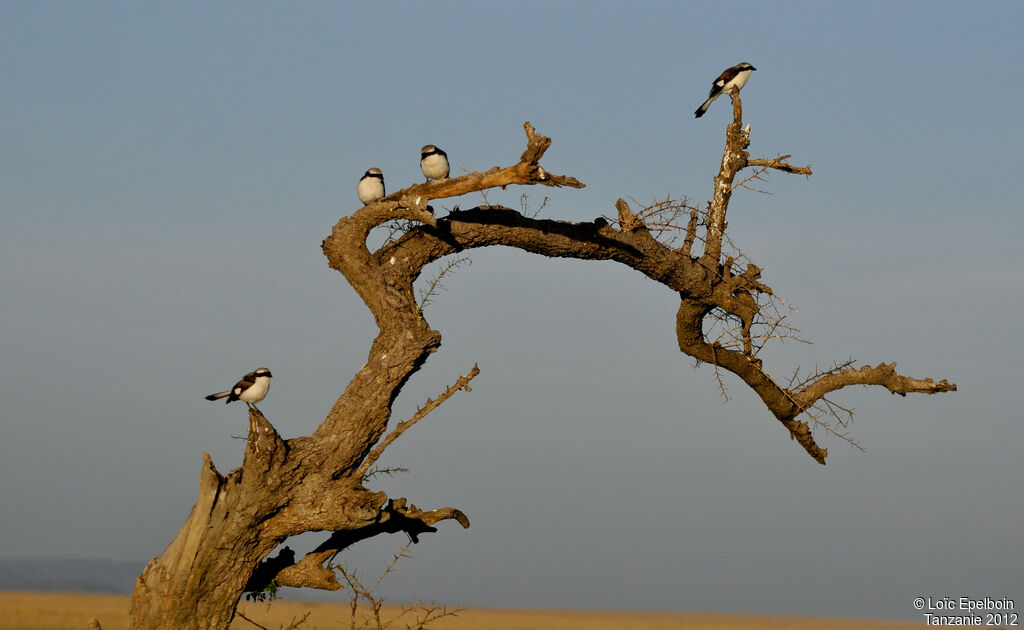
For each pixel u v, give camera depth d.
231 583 15.60
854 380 22.23
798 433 22.98
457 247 17.83
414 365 16.38
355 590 16.98
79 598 118.62
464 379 17.16
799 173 21.70
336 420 15.96
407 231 17.53
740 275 21.38
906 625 132.50
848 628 119.62
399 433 16.73
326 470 15.83
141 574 15.49
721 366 22.30
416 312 16.66
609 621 116.62
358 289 16.83
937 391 21.80
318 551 17.06
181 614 15.30
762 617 160.25
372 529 17.25
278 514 15.67
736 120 21.62
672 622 123.12
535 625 100.38
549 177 16.02
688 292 21.05
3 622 63.78
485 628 90.25
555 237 18.45
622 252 19.33
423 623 17.45
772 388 22.23
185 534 15.35
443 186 16.50
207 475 15.12
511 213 18.12
